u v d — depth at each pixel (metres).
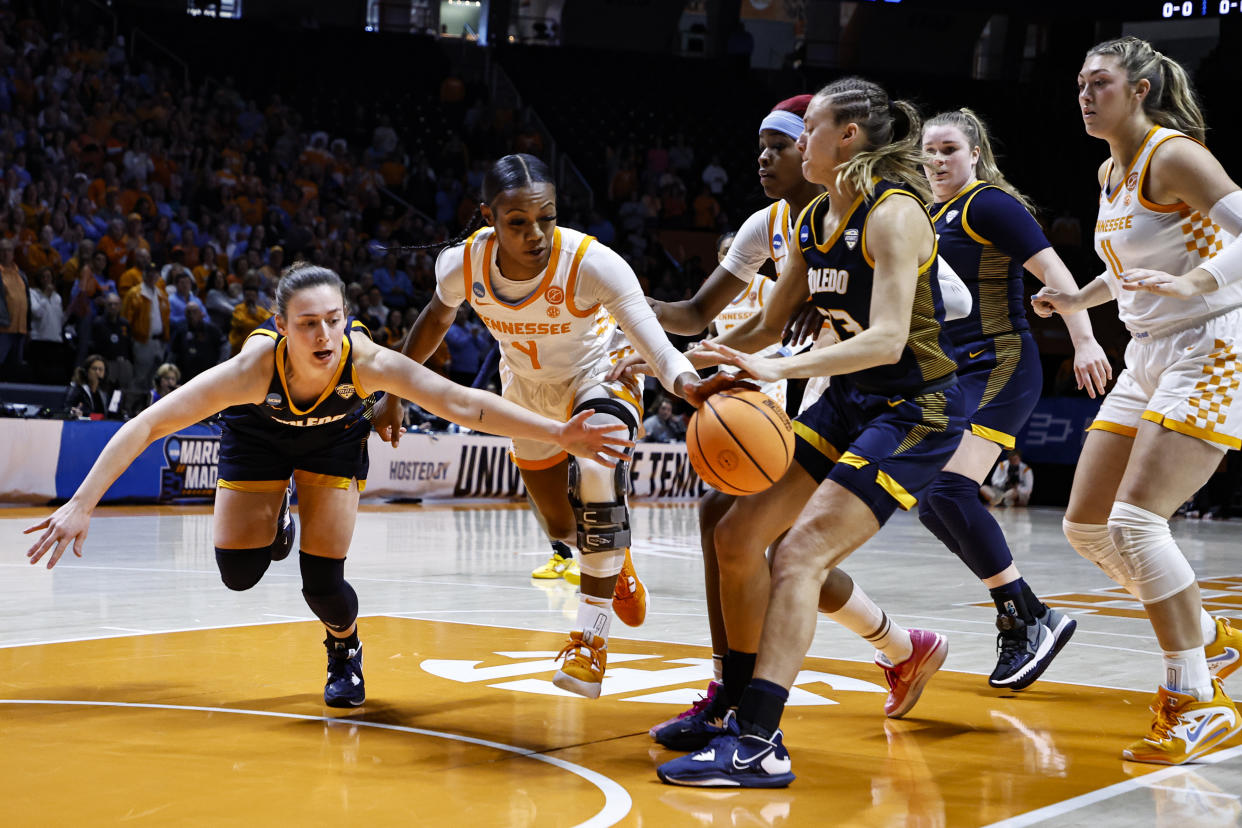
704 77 23.77
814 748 3.40
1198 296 3.45
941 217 4.60
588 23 25.09
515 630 5.29
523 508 13.45
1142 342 3.64
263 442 3.73
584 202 20.16
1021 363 4.55
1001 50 25.23
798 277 3.53
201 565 7.40
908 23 24.97
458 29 25.02
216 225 15.05
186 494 12.31
